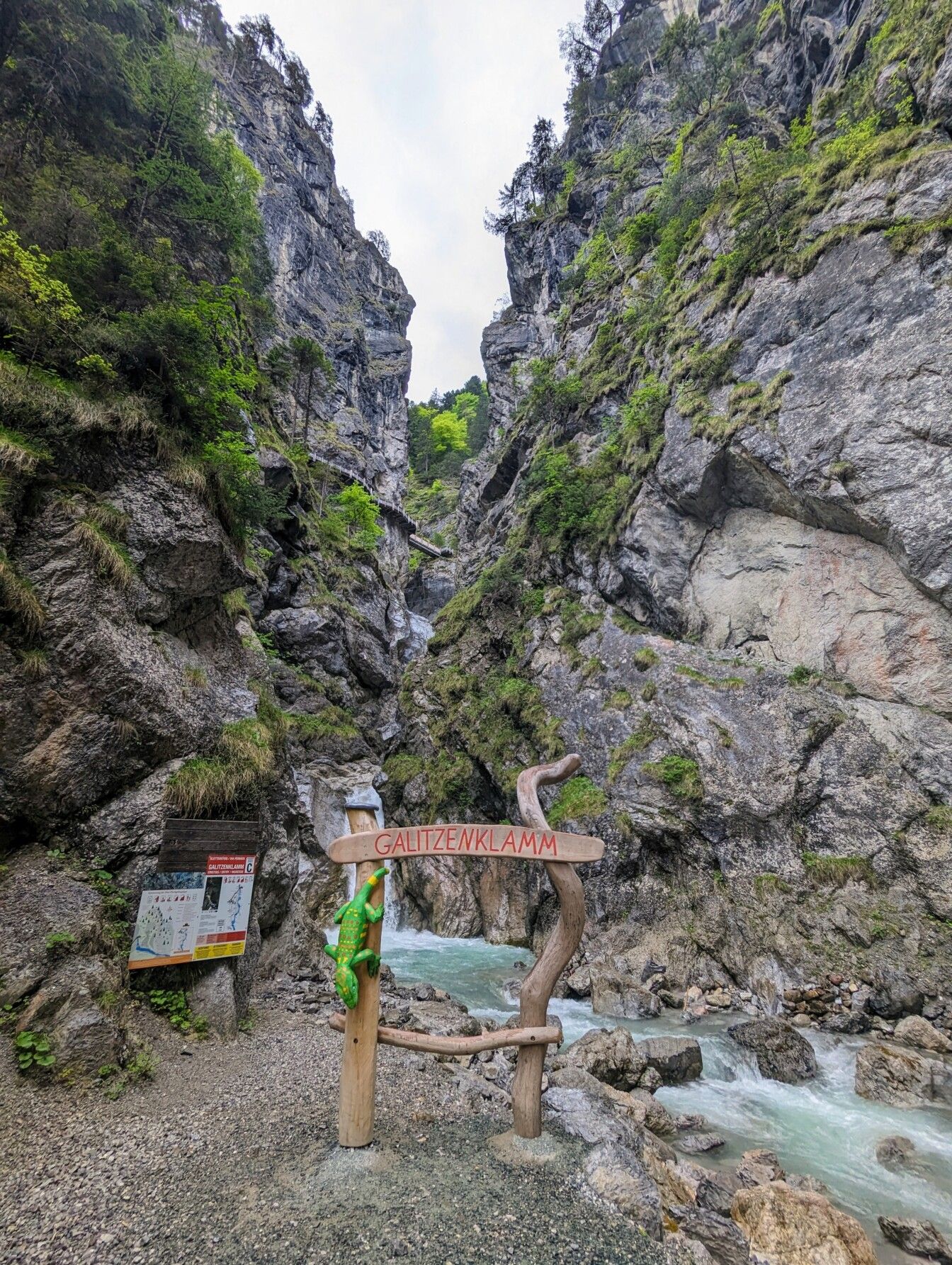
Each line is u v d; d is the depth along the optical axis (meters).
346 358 66.88
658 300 28.97
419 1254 4.02
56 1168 4.66
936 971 12.26
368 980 5.52
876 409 16.42
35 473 9.01
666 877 16.72
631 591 23.38
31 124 17.41
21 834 7.79
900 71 20.77
